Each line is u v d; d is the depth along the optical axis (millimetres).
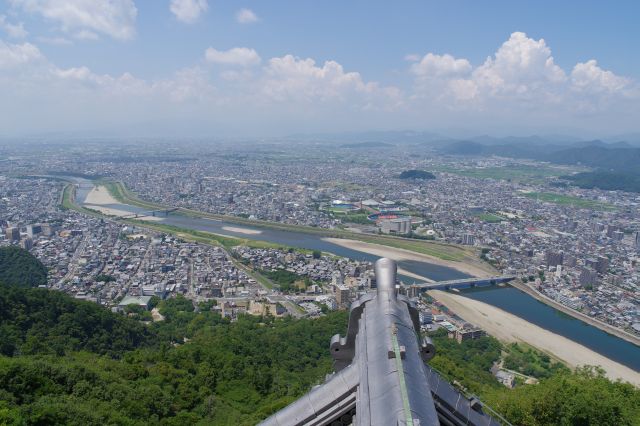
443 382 31516
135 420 91625
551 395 71375
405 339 30188
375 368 27484
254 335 181500
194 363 141500
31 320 160125
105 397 95062
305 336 184625
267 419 30078
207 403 111812
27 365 92438
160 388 112562
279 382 136750
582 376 95000
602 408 67375
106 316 178375
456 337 195125
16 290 168875
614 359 181750
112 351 160375
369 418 23547
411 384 24938
